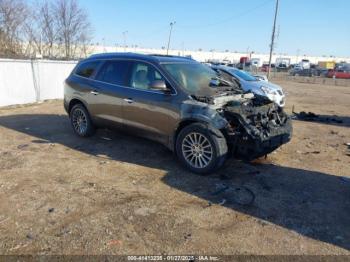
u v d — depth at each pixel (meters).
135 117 5.89
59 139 7.18
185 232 3.61
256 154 5.04
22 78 12.41
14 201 4.25
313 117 10.73
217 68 11.24
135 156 6.05
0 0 31.28
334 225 3.83
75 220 3.81
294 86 28.64
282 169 5.59
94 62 6.87
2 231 3.57
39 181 4.88
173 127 5.38
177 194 4.53
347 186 4.96
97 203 4.23
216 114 4.97
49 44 35.50
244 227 3.74
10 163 5.63
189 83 5.58
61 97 14.56
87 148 6.52
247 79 11.23
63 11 35.97
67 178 5.01
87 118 6.97
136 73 5.99
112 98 6.23
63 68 14.45
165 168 5.47
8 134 7.63
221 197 4.46
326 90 24.67
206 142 5.04
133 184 4.83
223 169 5.48
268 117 5.43
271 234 3.62
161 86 5.34
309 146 7.14
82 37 40.69
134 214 3.97
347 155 6.56
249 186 4.84
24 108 11.44
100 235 3.52
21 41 32.09
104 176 5.11
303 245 3.43
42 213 3.96
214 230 3.67
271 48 31.00
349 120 10.82
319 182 5.08
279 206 4.25
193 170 5.23
